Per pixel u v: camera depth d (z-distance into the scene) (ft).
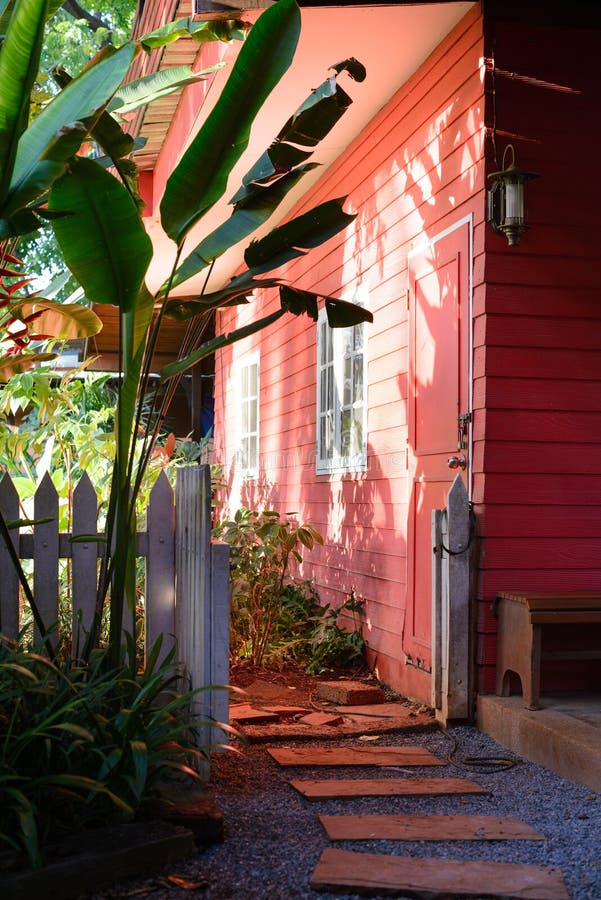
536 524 17.88
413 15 18.33
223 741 14.16
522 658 16.81
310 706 19.94
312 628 26.35
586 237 18.12
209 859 11.23
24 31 10.96
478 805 13.52
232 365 43.55
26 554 15.70
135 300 13.15
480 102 17.97
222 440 45.98
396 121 22.39
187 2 18.16
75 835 10.87
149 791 12.20
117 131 13.39
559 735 14.94
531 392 17.85
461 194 18.81
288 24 12.51
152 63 23.62
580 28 18.25
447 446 19.25
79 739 11.62
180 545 15.57
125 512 13.10
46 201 14.55
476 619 18.02
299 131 14.29
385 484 22.91
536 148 17.99
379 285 23.63
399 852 11.56
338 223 15.08
